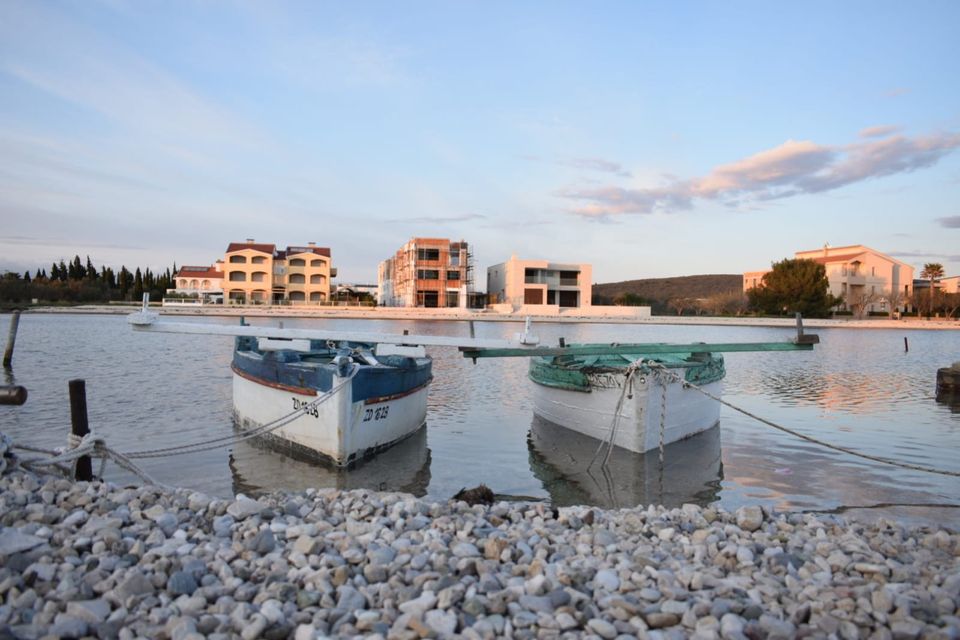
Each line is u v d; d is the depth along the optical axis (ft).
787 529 23.82
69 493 22.94
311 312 247.29
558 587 16.96
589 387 47.67
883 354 133.69
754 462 42.52
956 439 50.31
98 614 14.71
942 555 21.29
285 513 23.32
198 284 318.24
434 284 276.21
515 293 281.54
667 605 15.84
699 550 20.34
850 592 17.07
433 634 14.05
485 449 45.37
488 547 19.62
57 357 98.78
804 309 279.08
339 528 21.63
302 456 41.27
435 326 200.95
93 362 93.09
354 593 16.15
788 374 95.96
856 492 35.86
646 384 43.06
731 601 16.24
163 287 335.26
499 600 15.67
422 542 20.53
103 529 19.29
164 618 14.76
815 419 58.75
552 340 159.22
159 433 48.21
